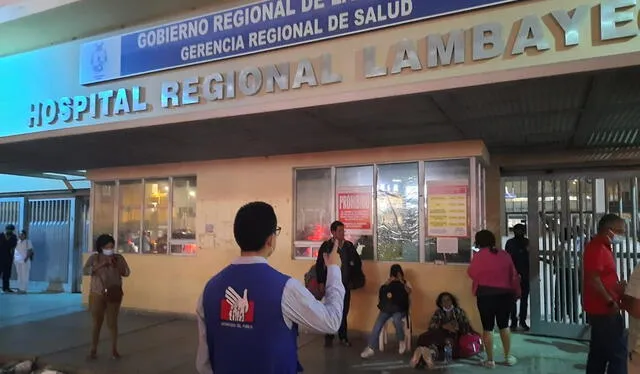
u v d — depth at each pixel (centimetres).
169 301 977
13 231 1356
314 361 654
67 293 1311
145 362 662
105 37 743
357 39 546
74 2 702
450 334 662
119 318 955
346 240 793
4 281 1324
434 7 500
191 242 977
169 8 688
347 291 733
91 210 1114
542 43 453
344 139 734
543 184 802
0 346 748
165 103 675
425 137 716
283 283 226
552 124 629
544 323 782
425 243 770
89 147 825
